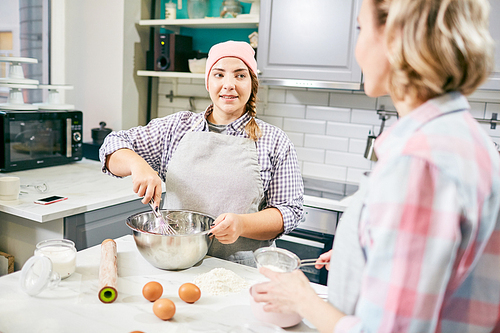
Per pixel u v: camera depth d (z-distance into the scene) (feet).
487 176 1.86
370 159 7.82
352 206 2.32
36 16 9.36
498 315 2.16
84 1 9.30
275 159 4.81
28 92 9.57
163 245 3.60
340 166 8.64
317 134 8.75
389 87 2.17
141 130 5.08
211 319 3.04
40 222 5.86
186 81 9.62
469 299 2.18
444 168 1.76
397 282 1.77
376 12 2.14
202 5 8.59
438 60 1.89
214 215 4.66
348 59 7.20
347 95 8.41
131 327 2.87
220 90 4.67
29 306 3.08
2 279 3.53
